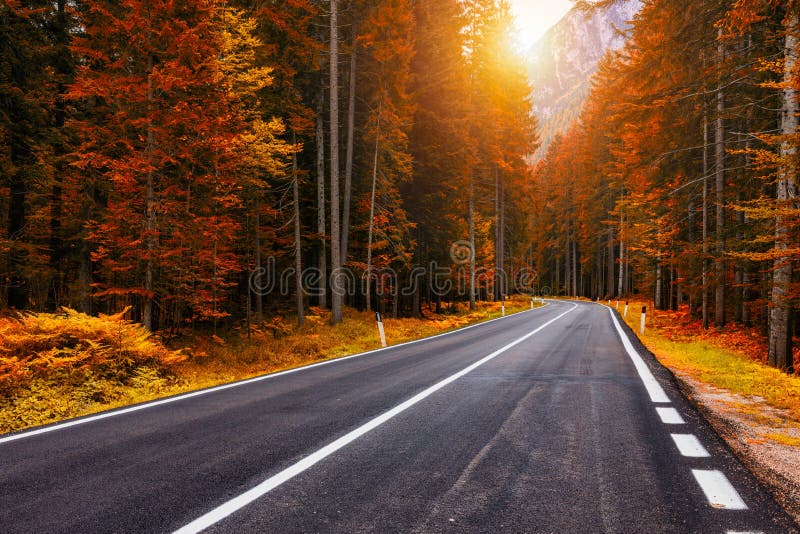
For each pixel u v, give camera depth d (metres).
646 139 18.66
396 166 22.52
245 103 15.86
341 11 20.25
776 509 2.67
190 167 13.27
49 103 14.12
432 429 4.37
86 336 9.13
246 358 13.71
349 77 23.28
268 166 16.89
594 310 30.45
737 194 15.91
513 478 3.15
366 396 5.91
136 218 11.98
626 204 28.73
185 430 4.46
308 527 2.49
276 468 3.40
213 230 13.28
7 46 12.27
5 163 12.80
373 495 2.90
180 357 10.24
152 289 12.30
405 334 17.31
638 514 2.60
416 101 25.39
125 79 11.20
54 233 15.45
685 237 20.70
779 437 4.20
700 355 10.24
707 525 2.47
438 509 2.69
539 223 67.75
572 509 2.67
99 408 6.71
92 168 13.45
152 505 2.80
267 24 18.16
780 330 10.19
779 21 11.07
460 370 7.84
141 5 11.15
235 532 2.45
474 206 33.28
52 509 2.76
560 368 7.93
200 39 12.17
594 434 4.14
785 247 9.91
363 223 24.38
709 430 4.24
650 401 5.42
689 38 13.07
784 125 9.60
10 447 4.02
